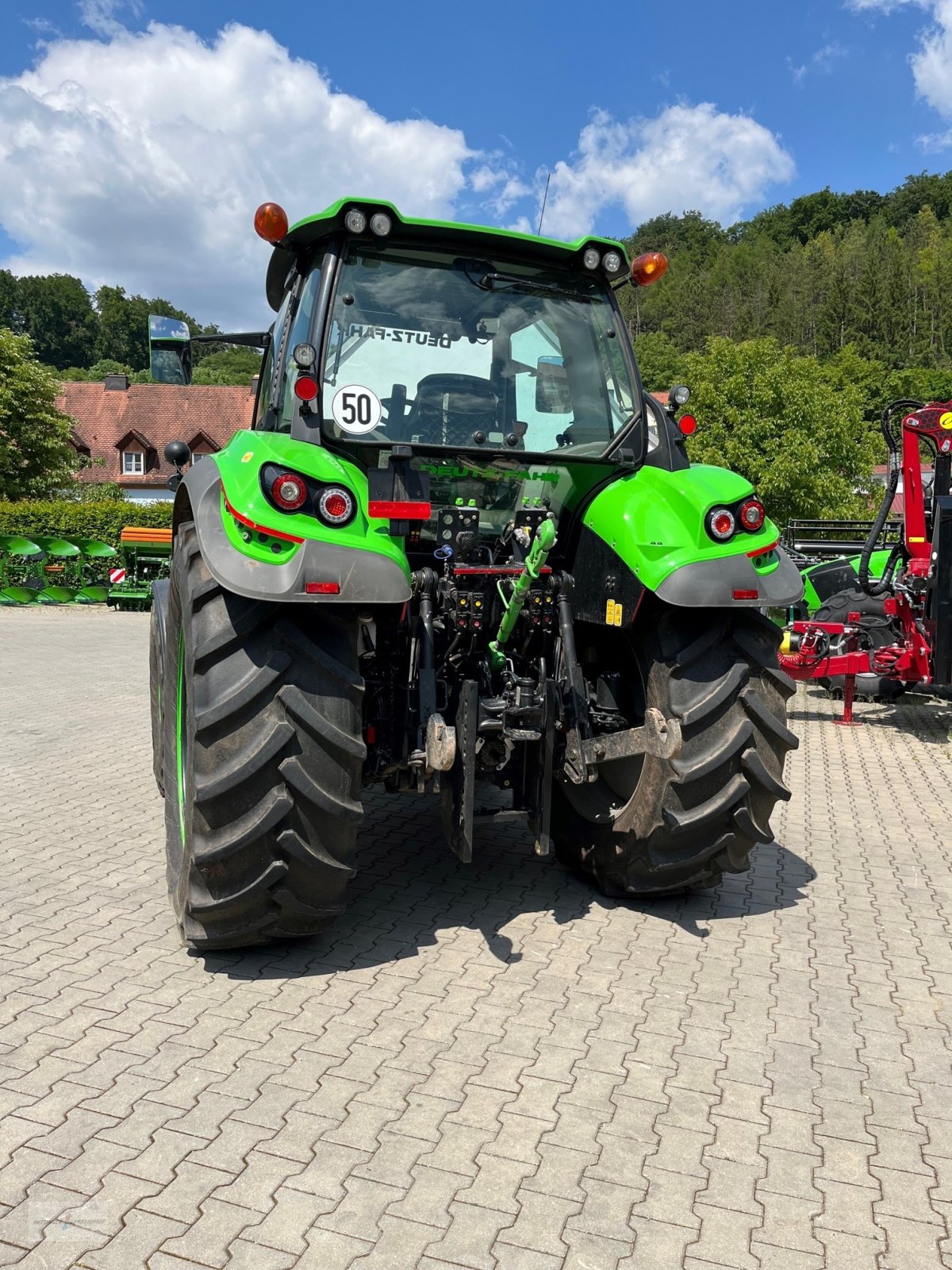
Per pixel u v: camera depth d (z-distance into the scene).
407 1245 1.97
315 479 2.89
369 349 3.34
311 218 3.25
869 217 157.75
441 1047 2.71
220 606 2.96
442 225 3.31
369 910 3.69
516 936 3.48
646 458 3.65
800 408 22.19
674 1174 2.21
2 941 3.35
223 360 93.56
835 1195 2.16
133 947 3.32
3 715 7.56
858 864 4.42
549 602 3.39
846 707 7.80
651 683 3.40
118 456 48.22
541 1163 2.23
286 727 2.89
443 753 2.98
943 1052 2.79
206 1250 1.93
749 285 113.12
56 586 16.98
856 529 11.48
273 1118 2.36
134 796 5.28
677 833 3.37
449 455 3.39
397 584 2.88
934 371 69.69
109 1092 2.45
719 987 3.13
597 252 3.55
